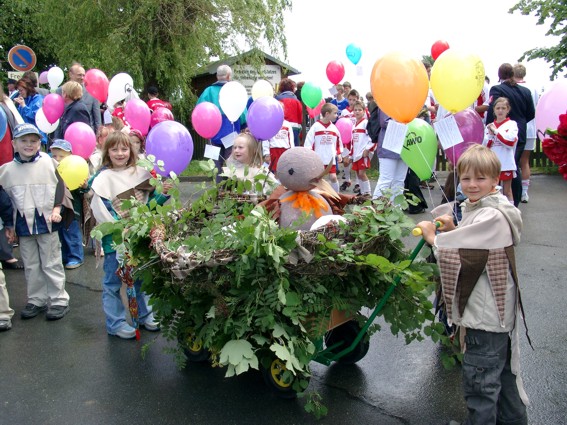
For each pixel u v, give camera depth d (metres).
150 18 15.47
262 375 3.60
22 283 5.95
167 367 3.86
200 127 6.62
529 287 5.13
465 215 2.76
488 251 2.60
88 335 4.48
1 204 4.54
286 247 2.81
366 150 9.90
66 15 15.88
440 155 13.35
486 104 8.58
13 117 6.84
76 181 5.38
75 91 7.96
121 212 3.66
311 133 9.21
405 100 3.62
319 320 3.06
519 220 2.66
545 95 3.09
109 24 16.00
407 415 3.13
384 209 3.20
